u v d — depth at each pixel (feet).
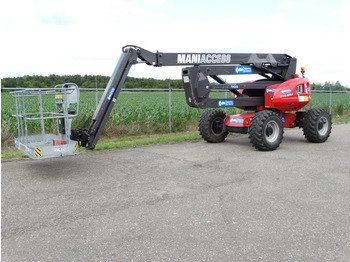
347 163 23.73
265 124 27.86
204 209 15.10
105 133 36.96
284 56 32.71
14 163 24.29
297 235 12.54
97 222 13.79
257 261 10.77
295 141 33.86
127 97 66.90
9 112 37.78
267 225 13.39
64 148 20.12
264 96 31.94
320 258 10.94
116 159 25.62
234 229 13.05
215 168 22.54
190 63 27.53
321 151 28.25
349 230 12.93
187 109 47.50
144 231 12.93
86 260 10.89
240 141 34.27
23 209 15.25
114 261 10.81
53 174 21.22
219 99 29.50
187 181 19.51
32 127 34.32
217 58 28.91
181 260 10.84
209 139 32.81
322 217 14.15
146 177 20.45
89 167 23.06
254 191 17.57
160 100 58.08
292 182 19.13
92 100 51.11
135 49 24.57
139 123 40.32
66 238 12.40
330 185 18.53
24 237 12.50
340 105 65.46
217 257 11.01
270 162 24.17
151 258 10.97
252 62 30.60
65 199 16.53
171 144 32.73
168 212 14.78
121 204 15.80
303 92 31.48
